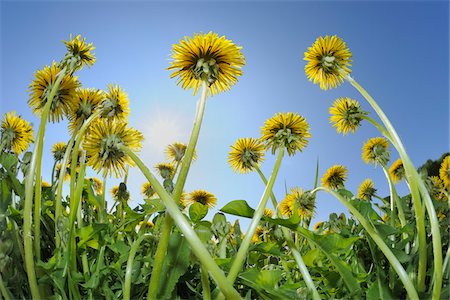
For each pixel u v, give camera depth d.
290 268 0.29
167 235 0.16
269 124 0.23
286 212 0.44
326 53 0.27
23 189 0.24
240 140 0.29
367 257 0.26
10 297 0.17
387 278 0.23
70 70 0.22
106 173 0.22
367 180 0.44
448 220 0.27
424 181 0.27
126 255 0.20
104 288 0.19
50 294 0.19
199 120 0.17
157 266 0.16
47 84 0.23
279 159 0.20
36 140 0.19
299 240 0.35
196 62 0.18
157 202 0.25
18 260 0.20
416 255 0.22
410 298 0.18
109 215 0.28
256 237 0.44
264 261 0.32
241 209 0.20
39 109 0.24
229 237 0.29
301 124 0.23
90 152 0.22
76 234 0.20
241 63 0.18
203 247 0.14
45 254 0.23
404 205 0.30
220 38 0.18
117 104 0.25
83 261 0.21
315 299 0.20
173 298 0.19
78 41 0.23
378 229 0.23
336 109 0.30
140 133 0.23
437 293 0.18
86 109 0.24
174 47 0.18
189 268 0.21
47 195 0.27
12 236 0.20
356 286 0.21
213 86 0.20
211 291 0.19
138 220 0.24
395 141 0.21
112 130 0.22
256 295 0.21
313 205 0.32
